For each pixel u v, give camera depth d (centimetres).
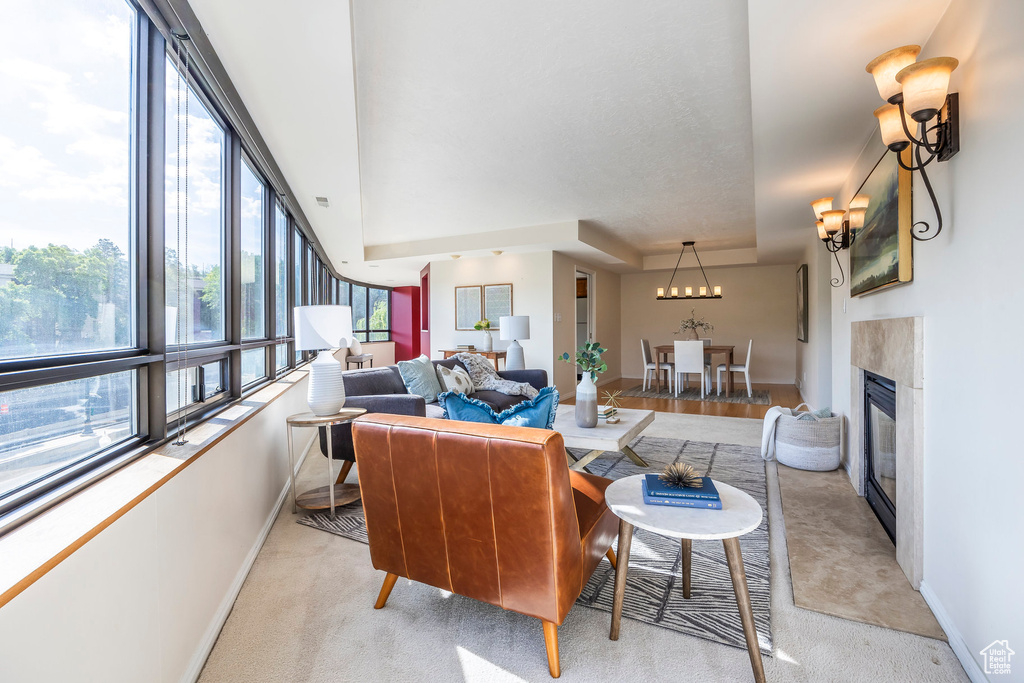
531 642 160
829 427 337
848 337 329
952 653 153
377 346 1113
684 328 888
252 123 259
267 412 265
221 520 179
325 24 174
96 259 138
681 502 155
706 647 157
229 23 172
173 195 191
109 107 143
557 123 294
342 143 284
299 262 536
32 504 106
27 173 110
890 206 214
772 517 263
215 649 157
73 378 121
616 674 145
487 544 150
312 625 170
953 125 150
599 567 211
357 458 170
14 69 105
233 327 274
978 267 140
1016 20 118
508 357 589
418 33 203
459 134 310
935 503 174
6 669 75
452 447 147
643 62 227
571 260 719
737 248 782
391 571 175
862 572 202
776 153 280
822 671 146
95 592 99
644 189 434
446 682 142
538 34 204
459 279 730
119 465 136
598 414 336
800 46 173
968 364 147
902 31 165
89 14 133
